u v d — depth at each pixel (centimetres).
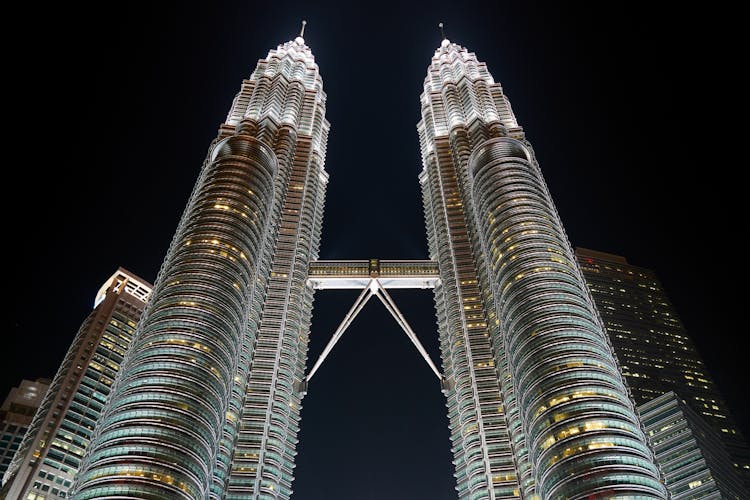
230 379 14525
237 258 16675
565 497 11450
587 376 13275
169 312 14762
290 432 16912
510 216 18012
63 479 18225
